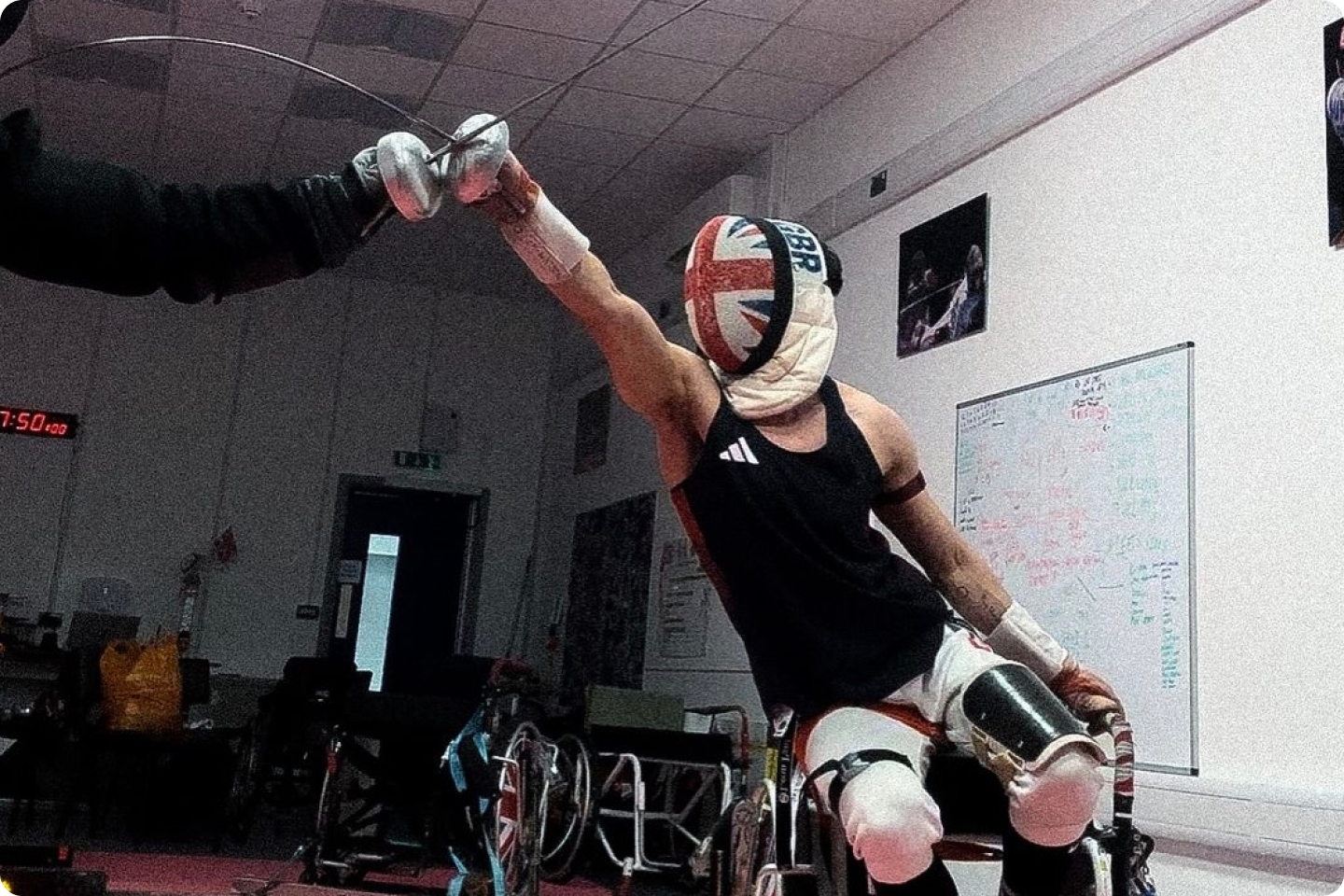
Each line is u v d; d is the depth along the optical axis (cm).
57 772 713
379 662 953
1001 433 465
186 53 651
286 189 138
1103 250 425
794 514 165
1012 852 165
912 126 567
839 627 166
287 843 673
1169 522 380
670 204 823
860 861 182
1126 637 392
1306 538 334
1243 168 370
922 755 163
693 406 172
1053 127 461
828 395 182
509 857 442
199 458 923
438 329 1002
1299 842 316
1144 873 228
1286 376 346
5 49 649
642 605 793
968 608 193
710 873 471
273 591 926
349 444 963
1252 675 345
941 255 520
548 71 647
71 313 908
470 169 145
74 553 882
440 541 988
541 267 159
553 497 990
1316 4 350
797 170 680
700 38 598
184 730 661
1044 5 480
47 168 128
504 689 490
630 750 588
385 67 656
